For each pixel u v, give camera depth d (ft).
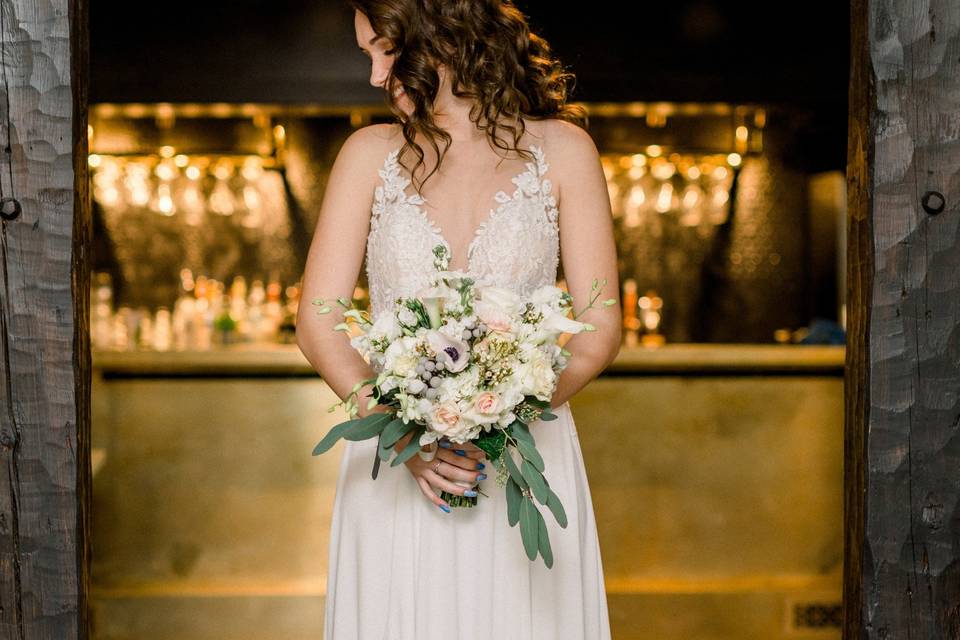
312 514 13.94
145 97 16.96
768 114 20.89
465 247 6.22
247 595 13.58
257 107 17.33
